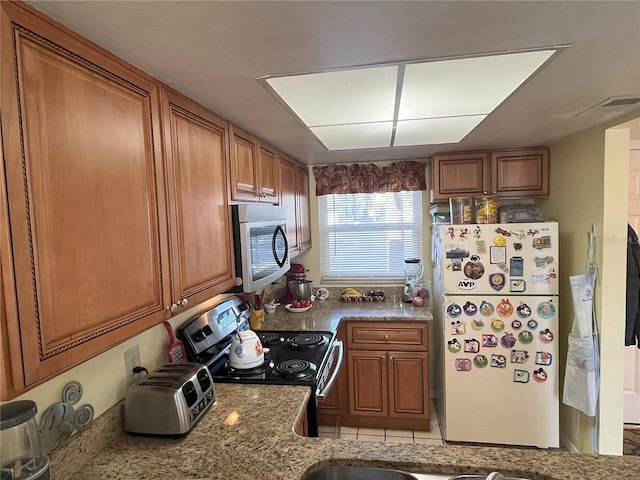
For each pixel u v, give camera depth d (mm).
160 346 1631
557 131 2318
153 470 1130
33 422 883
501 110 1749
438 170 2986
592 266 2328
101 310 922
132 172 1059
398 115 1794
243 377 1797
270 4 806
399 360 2930
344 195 3586
